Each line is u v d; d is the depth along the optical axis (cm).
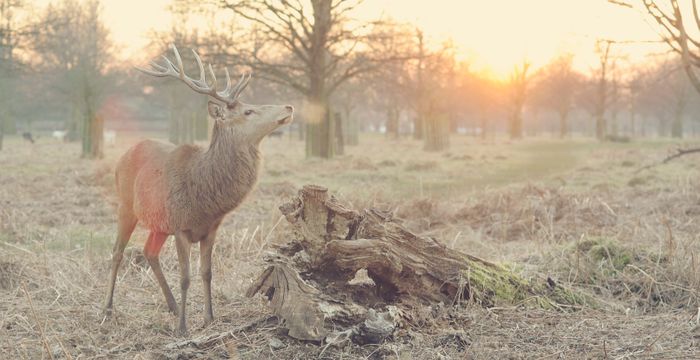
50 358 496
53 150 3459
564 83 6456
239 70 2855
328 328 516
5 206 1209
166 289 609
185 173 565
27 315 591
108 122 6981
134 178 611
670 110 6500
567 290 642
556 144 4244
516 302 609
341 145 3231
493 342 523
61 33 3453
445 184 1700
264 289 553
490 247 884
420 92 5028
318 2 2586
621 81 5338
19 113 5797
